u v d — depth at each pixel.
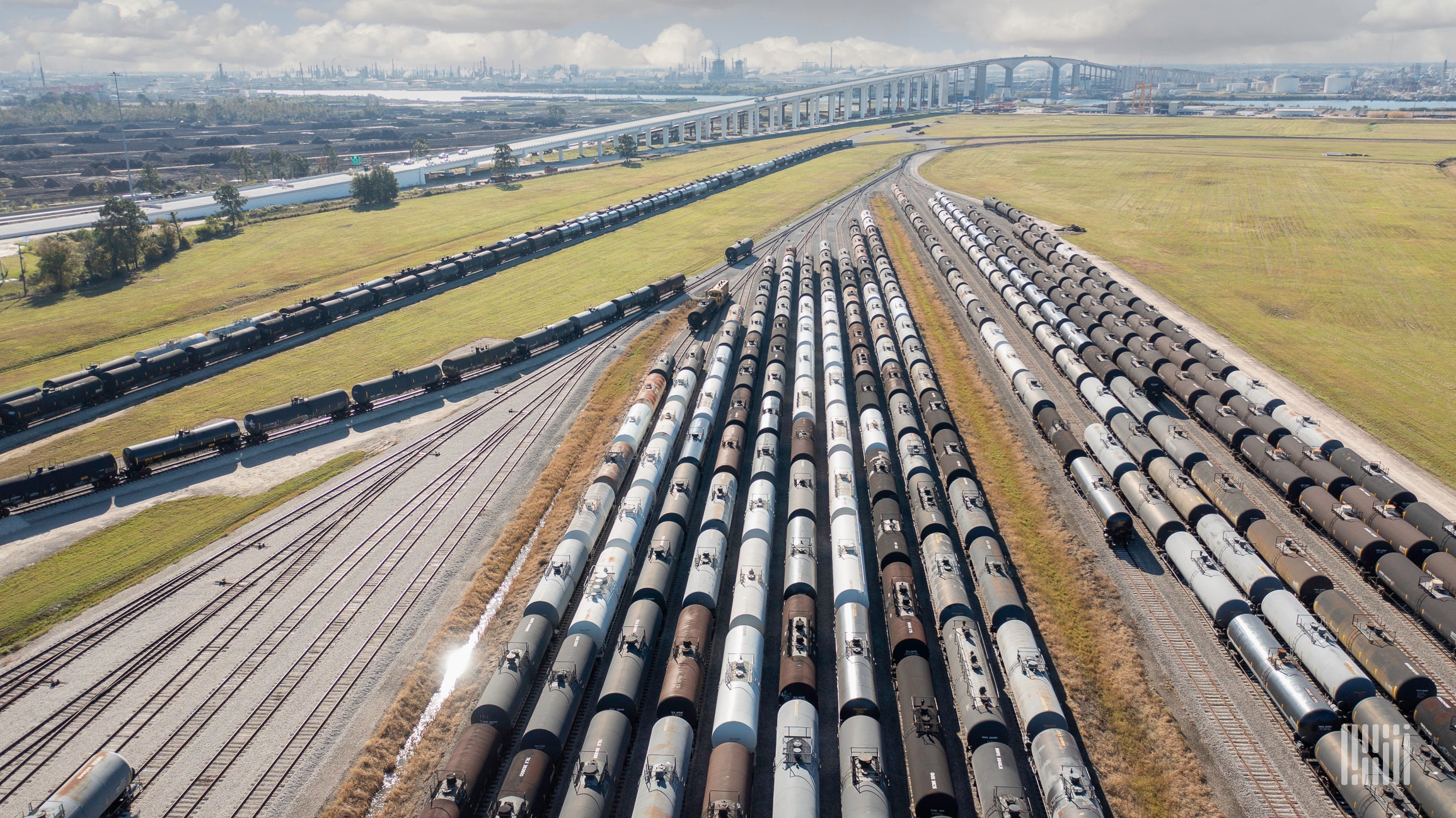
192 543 56.31
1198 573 46.62
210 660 44.81
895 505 52.03
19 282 120.00
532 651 40.66
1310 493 53.38
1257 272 113.31
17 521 59.16
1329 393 73.94
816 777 33.31
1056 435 64.56
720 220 158.50
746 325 94.69
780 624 45.75
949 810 32.16
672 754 33.97
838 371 76.56
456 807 31.66
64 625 47.94
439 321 101.50
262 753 38.47
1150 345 80.50
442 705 41.75
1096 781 35.94
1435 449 63.25
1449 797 30.91
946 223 146.88
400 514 59.69
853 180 198.50
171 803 35.78
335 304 100.12
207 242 147.38
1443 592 42.34
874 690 37.62
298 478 64.94
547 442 70.69
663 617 44.72
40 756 38.34
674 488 54.62
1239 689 41.50
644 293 104.38
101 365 81.06
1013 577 50.09
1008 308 103.94
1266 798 35.38
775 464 59.44
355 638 46.41
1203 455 58.22
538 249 134.12
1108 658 43.66
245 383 83.25
